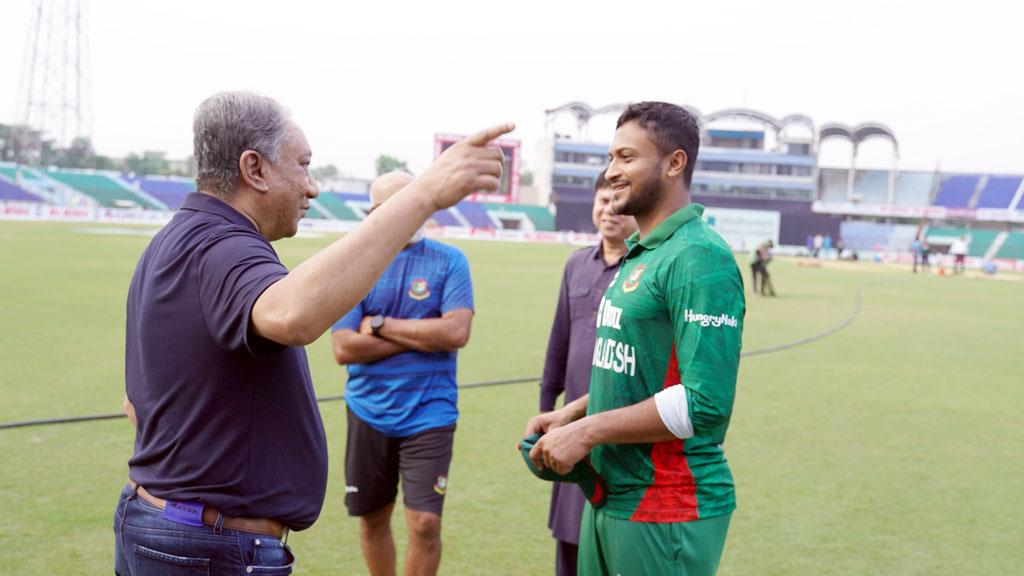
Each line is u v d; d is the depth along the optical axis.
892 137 69.88
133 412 2.15
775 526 5.00
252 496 2.04
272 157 2.09
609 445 2.62
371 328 3.88
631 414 2.45
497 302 17.42
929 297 24.62
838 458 6.56
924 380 10.35
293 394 2.12
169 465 2.04
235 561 2.04
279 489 2.08
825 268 42.66
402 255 4.05
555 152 71.69
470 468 5.98
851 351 12.70
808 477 6.02
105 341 10.48
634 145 2.63
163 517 2.04
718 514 2.62
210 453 2.01
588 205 71.69
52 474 5.41
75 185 61.47
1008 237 64.12
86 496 5.01
